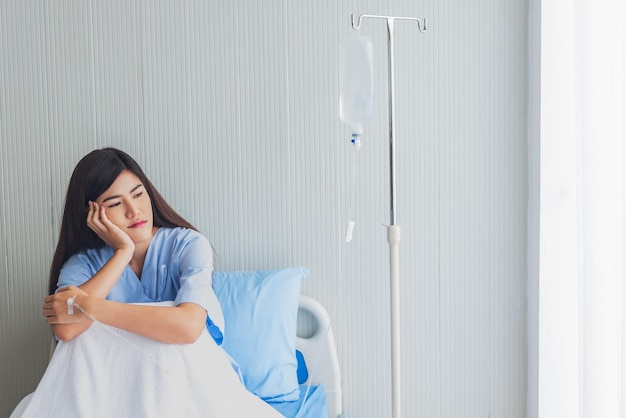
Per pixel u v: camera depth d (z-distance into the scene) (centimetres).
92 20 211
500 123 219
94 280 171
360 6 214
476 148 220
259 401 172
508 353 227
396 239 182
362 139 217
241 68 214
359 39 173
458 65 217
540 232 213
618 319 174
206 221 218
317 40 214
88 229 189
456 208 221
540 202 213
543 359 217
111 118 213
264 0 212
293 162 217
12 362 219
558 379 215
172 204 217
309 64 214
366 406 225
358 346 223
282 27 213
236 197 217
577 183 189
